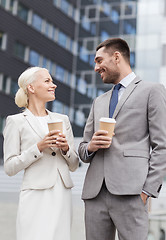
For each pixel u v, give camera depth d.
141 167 2.29
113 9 12.45
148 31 11.72
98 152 2.44
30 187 2.43
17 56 14.62
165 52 11.45
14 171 2.44
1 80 14.28
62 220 2.44
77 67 13.08
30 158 2.39
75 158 2.55
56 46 14.15
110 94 2.54
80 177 8.77
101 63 2.51
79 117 12.75
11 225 6.56
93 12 13.12
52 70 13.73
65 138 2.49
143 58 11.59
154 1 11.88
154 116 2.33
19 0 14.68
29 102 2.61
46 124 2.56
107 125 2.24
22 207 2.42
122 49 2.51
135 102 2.38
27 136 2.49
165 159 2.28
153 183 2.26
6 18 14.48
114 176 2.32
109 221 2.40
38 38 14.45
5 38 14.45
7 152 2.50
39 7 14.65
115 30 12.27
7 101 14.28
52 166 2.46
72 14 13.80
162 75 11.38
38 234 2.37
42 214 2.40
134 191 2.26
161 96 2.37
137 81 2.47
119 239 2.38
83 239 4.73
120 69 2.50
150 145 2.40
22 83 2.59
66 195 2.49
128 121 2.36
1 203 8.33
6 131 2.54
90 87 12.79
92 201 2.43
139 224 2.29
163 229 3.95
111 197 2.36
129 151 2.32
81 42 13.21
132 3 12.15
